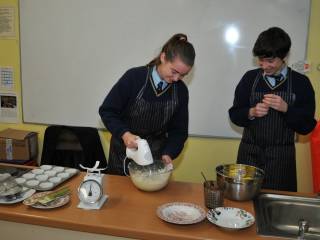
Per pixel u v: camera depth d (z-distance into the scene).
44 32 2.85
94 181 1.43
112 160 1.95
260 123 1.94
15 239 1.40
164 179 1.57
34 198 1.45
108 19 2.72
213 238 1.21
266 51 1.69
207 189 1.44
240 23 2.51
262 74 1.94
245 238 1.22
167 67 1.57
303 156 2.59
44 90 2.95
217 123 2.69
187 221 1.29
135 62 2.75
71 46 2.83
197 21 2.57
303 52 2.46
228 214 1.36
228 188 1.51
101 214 1.36
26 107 3.01
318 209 1.50
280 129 1.92
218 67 2.61
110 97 1.77
